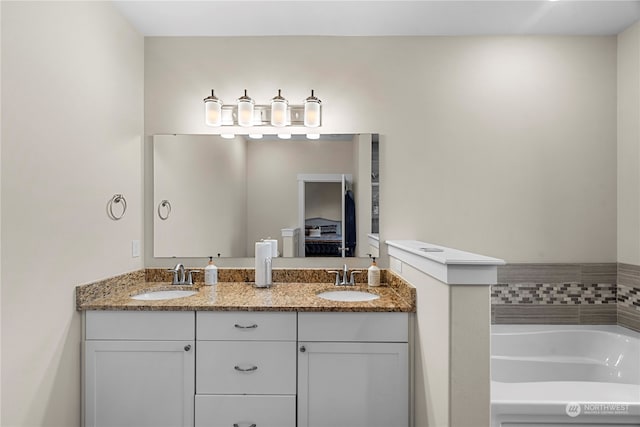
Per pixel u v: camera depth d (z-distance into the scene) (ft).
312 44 8.58
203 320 6.46
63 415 5.97
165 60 8.57
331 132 8.59
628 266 8.09
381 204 8.55
